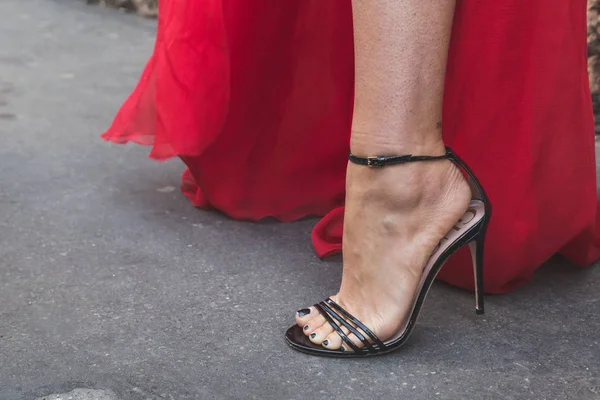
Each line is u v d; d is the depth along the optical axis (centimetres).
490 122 166
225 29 199
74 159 269
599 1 281
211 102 203
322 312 156
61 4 577
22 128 302
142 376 146
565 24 163
